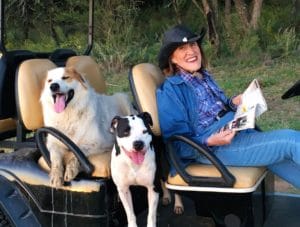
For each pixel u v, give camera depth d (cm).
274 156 213
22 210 222
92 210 213
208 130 225
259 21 802
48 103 238
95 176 217
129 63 786
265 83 630
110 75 756
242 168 214
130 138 199
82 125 237
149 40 861
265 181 230
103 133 244
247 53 761
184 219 239
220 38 791
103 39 847
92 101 243
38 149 240
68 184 215
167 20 904
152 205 215
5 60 251
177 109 220
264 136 216
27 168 225
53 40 858
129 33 841
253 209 209
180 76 229
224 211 209
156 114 225
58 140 230
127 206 214
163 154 222
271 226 231
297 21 841
